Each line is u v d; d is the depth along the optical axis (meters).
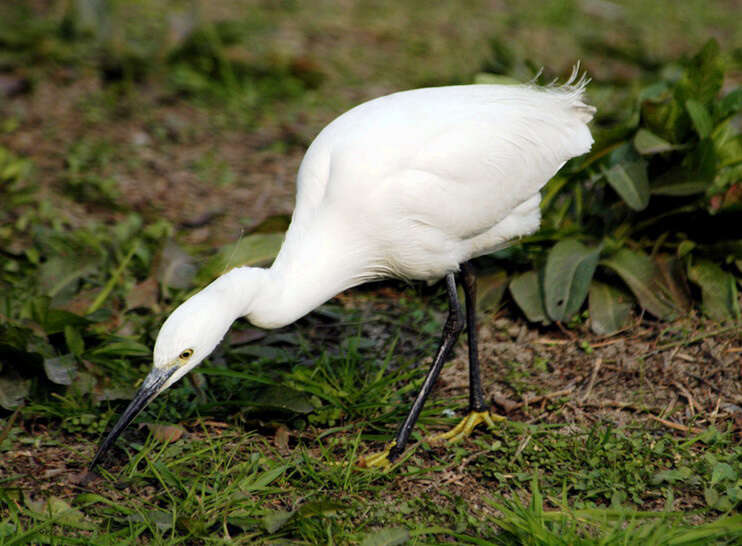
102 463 7.10
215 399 8.00
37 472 6.93
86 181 11.82
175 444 7.24
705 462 6.95
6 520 6.22
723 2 20.03
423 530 6.14
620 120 13.42
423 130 7.12
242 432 7.54
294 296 6.95
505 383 8.35
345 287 7.42
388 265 7.52
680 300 8.83
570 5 18.77
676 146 9.19
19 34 15.65
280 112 14.38
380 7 19.19
